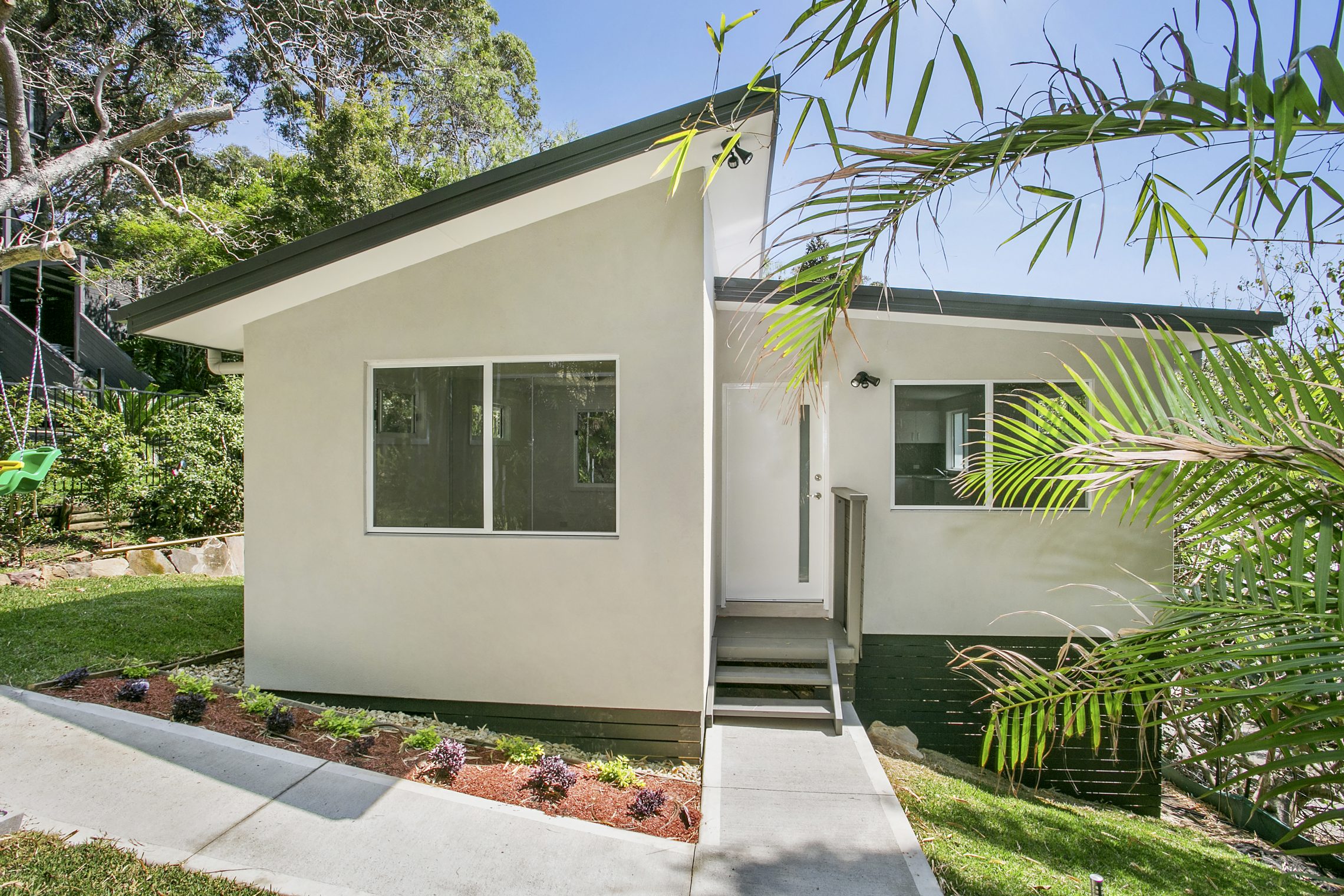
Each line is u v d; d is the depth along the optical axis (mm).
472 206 4352
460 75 18266
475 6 19719
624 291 5023
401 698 5207
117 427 9766
